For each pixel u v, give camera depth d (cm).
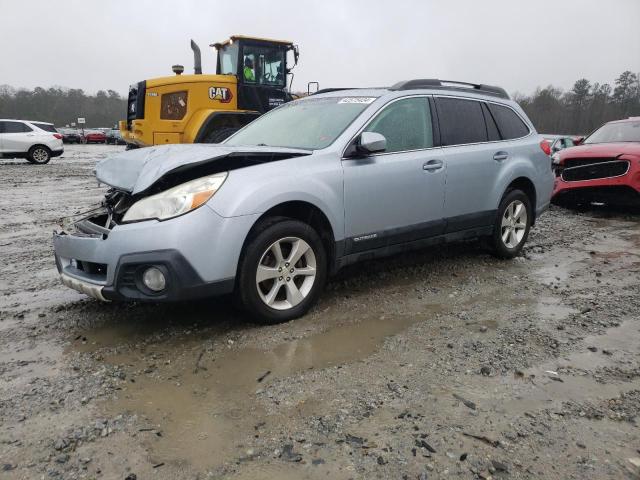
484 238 565
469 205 506
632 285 482
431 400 277
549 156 603
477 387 291
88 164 2120
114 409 268
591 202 898
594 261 571
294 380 298
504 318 396
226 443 240
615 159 842
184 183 346
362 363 320
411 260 558
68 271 371
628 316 401
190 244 327
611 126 997
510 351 337
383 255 445
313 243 388
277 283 375
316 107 481
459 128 505
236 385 293
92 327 376
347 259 418
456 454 233
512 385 294
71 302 430
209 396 281
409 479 217
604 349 341
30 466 224
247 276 356
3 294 453
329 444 239
